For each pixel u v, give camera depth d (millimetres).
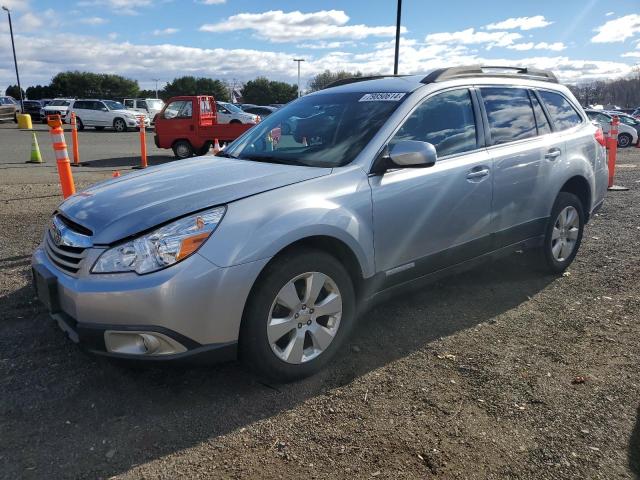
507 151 4320
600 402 2992
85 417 2867
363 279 3449
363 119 3797
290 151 3881
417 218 3676
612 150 10070
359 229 3330
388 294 3684
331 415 2896
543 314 4207
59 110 37812
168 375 3289
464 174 3943
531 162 4500
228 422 2838
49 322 3977
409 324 4031
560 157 4809
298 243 3156
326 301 3254
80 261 2871
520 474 2451
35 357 3475
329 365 3420
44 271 3098
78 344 2857
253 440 2695
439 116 3963
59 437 2701
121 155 17422
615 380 3219
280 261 3012
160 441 2684
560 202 4875
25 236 6270
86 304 2746
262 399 3047
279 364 3076
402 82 4109
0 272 5023
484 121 4262
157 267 2717
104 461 2539
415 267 3766
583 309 4297
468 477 2432
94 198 3303
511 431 2752
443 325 4020
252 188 3105
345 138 3707
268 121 4520
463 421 2834
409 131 3738
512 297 4566
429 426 2795
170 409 2947
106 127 31438
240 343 2973
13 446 2629
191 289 2719
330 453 2598
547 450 2604
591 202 5285
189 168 3734
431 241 3822
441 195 3797
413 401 3021
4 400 3004
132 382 3203
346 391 3127
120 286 2689
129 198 3146
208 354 2848
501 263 5410
